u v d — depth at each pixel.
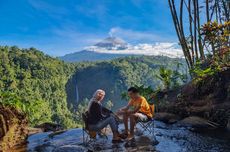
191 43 16.81
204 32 13.74
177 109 12.65
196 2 16.59
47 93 178.25
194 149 7.47
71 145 7.78
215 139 8.47
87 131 8.68
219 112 10.55
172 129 9.88
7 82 143.88
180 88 14.45
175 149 7.48
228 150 7.35
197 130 9.70
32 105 11.52
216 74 11.83
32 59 180.38
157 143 8.02
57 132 9.93
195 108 11.73
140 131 9.29
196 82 12.51
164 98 14.68
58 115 164.75
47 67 188.00
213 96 11.49
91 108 8.19
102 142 8.27
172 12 17.28
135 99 8.58
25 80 161.25
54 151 7.54
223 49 13.09
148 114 8.63
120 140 8.25
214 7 17.27
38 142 8.88
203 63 15.35
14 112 9.37
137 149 7.50
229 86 11.01
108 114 8.32
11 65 162.62
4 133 8.28
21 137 9.24
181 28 17.08
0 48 167.38
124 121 8.52
